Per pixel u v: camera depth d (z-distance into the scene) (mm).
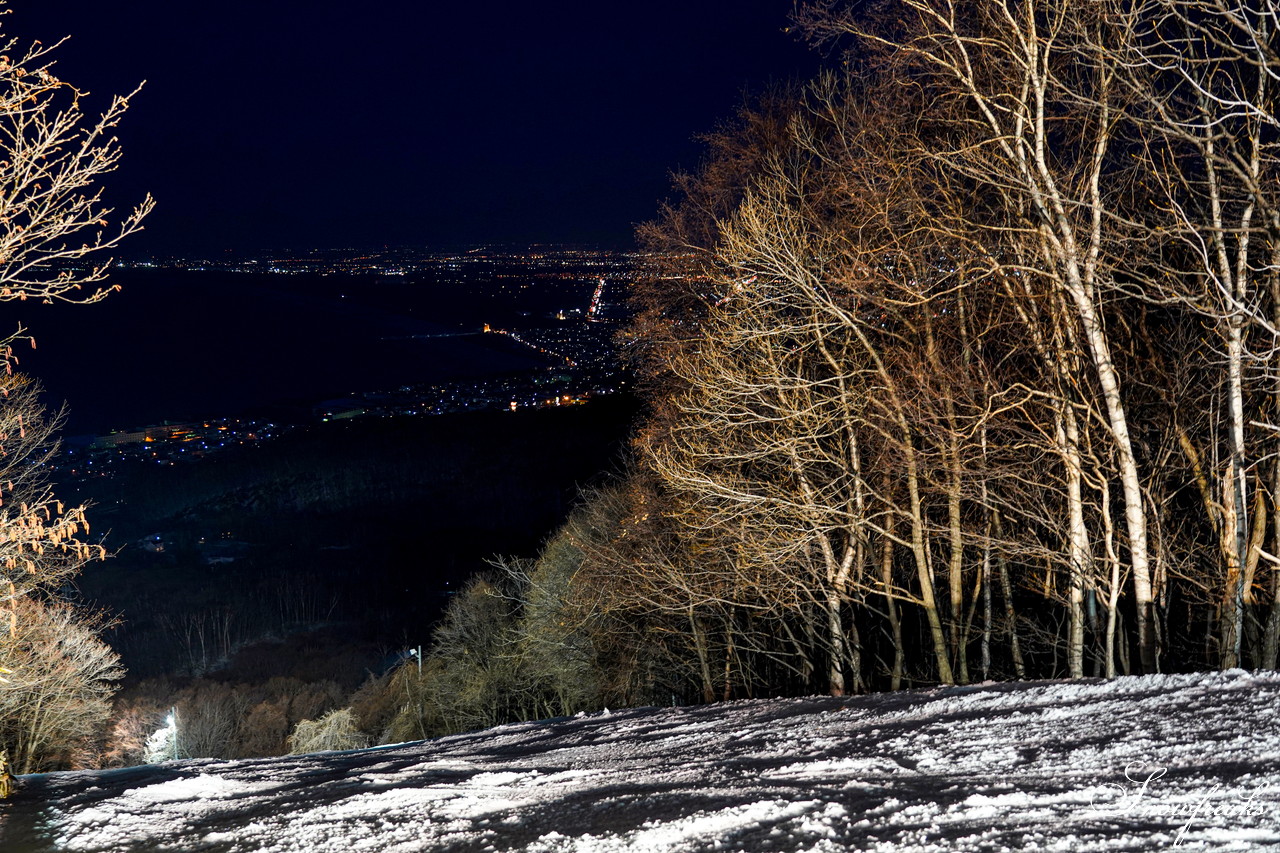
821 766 7496
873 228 16484
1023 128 14484
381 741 45906
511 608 40375
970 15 15047
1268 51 12125
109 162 8961
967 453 17734
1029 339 16562
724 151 21484
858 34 14648
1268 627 14039
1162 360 17641
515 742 13250
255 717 64125
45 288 8672
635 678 28781
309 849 6242
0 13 8680
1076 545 15641
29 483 18875
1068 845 4406
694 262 20438
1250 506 16812
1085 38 13031
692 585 19953
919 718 9531
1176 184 14367
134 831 7273
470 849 5844
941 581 23547
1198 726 6945
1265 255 15227
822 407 17734
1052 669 22062
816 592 20641
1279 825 4398
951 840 4703
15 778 11430
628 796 6965
